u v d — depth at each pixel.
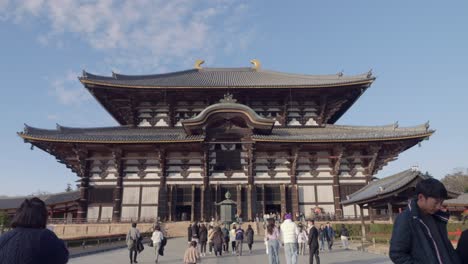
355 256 23.86
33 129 44.66
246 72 68.31
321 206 47.56
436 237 4.61
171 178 47.94
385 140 45.69
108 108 56.53
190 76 63.78
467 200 56.66
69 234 42.56
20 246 3.94
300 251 26.59
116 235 36.44
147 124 54.09
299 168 49.25
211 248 26.92
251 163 47.62
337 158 47.88
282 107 55.06
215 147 49.50
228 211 34.91
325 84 50.91
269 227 16.16
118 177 47.12
